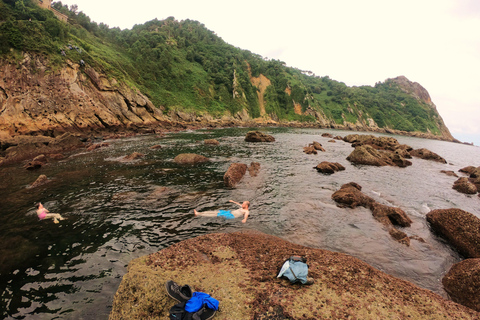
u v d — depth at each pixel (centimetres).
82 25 8112
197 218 894
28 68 3500
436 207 1142
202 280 487
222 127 7131
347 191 1134
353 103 14462
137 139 3369
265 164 1848
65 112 3672
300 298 439
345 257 606
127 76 5994
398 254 717
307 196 1170
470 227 771
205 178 1421
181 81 8938
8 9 4241
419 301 457
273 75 13825
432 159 2700
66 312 461
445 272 653
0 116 3044
